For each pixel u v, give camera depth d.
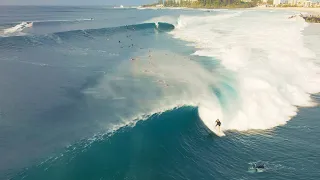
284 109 21.09
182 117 17.80
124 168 12.69
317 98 24.06
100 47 38.62
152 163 13.52
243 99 20.86
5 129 15.58
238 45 37.16
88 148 13.50
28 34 43.19
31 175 11.66
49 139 14.48
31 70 26.47
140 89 21.78
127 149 13.96
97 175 11.98
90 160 12.73
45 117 17.05
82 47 38.06
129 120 16.69
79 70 26.94
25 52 33.44
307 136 17.52
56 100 19.66
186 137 16.36
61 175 11.69
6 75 24.66
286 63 29.48
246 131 18.00
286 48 35.19
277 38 41.84
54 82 23.34
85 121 16.47
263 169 13.83
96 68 27.70
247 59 29.98
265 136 17.41
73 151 13.23
